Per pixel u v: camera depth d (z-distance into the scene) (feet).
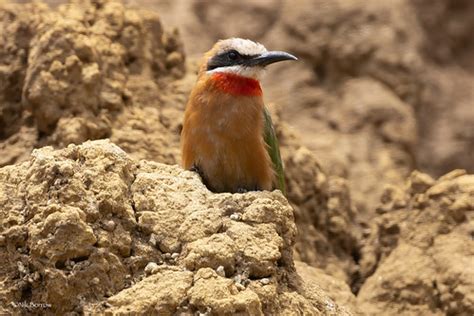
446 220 45.55
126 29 50.90
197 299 29.14
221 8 77.10
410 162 70.38
